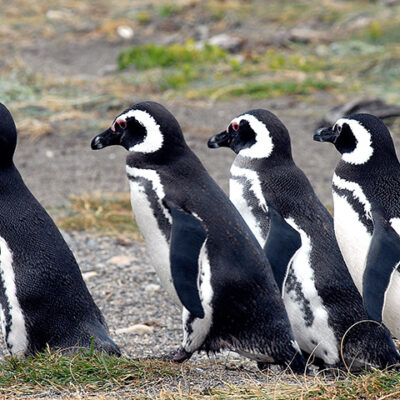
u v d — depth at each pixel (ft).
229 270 57.11
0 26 222.07
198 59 183.42
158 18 229.86
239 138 70.03
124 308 80.43
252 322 57.77
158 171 59.98
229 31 212.23
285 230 62.80
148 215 59.82
